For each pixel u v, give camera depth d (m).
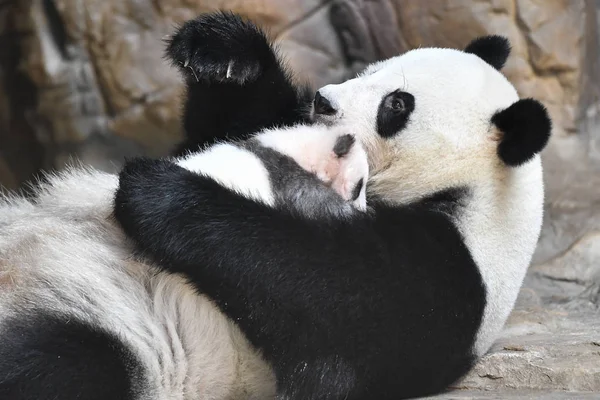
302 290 7.33
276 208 7.51
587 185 14.39
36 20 14.72
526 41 14.45
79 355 7.01
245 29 9.11
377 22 14.81
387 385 7.63
